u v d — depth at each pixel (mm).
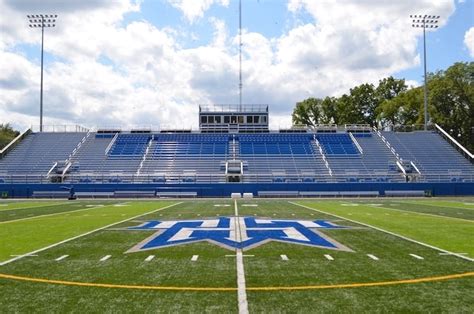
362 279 8656
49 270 9508
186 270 9461
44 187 43469
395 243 13180
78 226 17875
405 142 52938
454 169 48000
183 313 6629
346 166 48812
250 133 55406
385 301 7203
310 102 86000
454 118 60500
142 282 8445
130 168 48562
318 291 7805
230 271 9352
